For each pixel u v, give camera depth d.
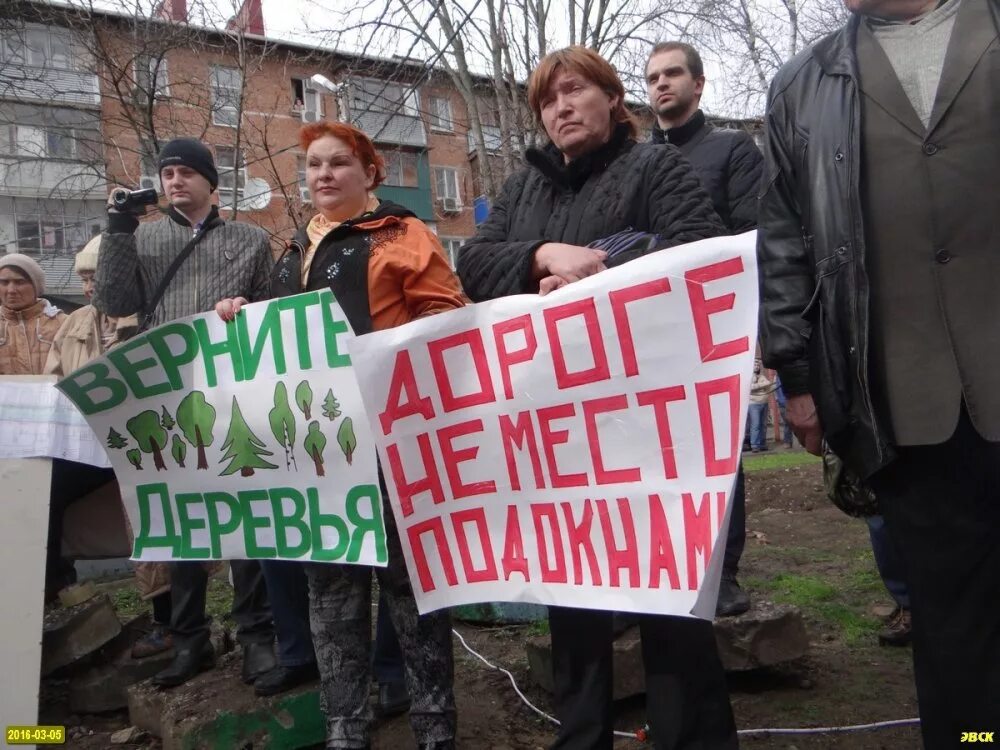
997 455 1.54
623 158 1.98
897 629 3.07
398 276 2.21
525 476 1.85
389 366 2.01
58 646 2.96
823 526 5.13
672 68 3.10
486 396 1.90
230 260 2.93
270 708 2.46
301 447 2.25
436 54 8.38
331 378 2.20
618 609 1.67
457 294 2.29
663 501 1.64
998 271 1.51
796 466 6.84
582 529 1.75
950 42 1.58
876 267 1.62
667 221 1.85
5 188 12.62
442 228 22.55
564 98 1.98
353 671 2.13
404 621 2.12
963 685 1.57
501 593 1.86
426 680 2.10
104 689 2.94
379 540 2.10
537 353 1.83
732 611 2.70
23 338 3.95
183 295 2.88
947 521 1.57
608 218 1.94
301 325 2.24
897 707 2.48
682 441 1.63
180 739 2.33
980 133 1.53
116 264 2.77
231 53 9.06
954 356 1.52
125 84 8.71
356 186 2.37
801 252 1.80
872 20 1.73
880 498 1.68
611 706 1.88
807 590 3.68
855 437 1.64
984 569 1.55
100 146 11.61
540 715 2.63
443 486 1.96
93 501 3.33
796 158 1.77
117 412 2.54
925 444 1.55
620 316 1.71
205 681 2.75
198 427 2.43
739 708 2.56
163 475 2.50
